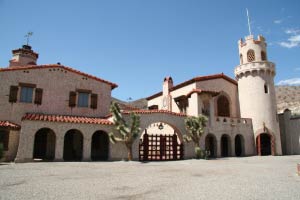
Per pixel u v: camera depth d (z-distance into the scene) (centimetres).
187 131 2645
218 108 3347
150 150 2428
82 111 2583
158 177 1299
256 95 3316
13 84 2311
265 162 2216
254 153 3209
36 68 2434
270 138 3269
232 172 1524
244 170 1627
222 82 3456
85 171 1503
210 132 2848
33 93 2389
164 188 997
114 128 2327
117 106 2264
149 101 4275
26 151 1967
